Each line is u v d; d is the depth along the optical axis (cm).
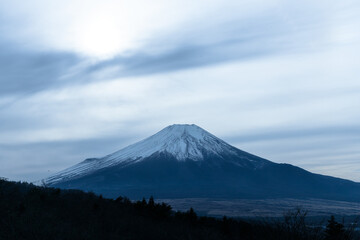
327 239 1537
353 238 1506
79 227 2492
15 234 2064
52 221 2462
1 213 2356
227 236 2895
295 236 1541
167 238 2631
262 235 1623
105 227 2661
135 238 2533
